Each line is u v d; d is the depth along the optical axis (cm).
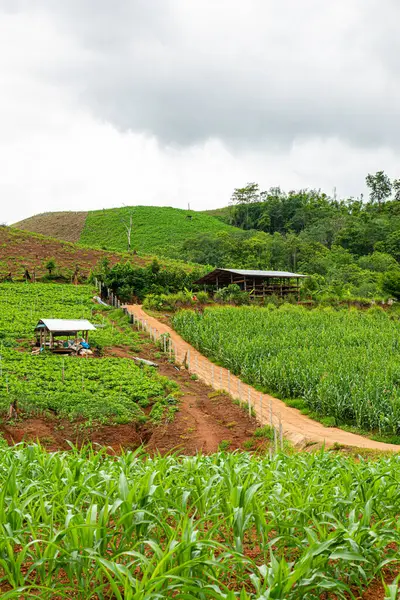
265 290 6862
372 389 2764
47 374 3091
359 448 2125
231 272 6444
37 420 2428
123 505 691
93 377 3173
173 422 2589
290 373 3203
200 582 552
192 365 3828
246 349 3738
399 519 803
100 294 6216
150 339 4438
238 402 2911
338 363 3344
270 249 10831
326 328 4816
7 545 615
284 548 771
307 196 18325
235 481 821
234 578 695
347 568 692
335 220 13962
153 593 504
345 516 866
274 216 16425
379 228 12850
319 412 2892
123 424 2506
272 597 516
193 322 4747
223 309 5450
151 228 14838
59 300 5725
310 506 766
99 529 644
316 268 9862
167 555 541
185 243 11556
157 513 752
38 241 8825
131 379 3195
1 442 2031
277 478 920
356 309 6266
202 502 812
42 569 634
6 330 4259
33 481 848
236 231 14700
